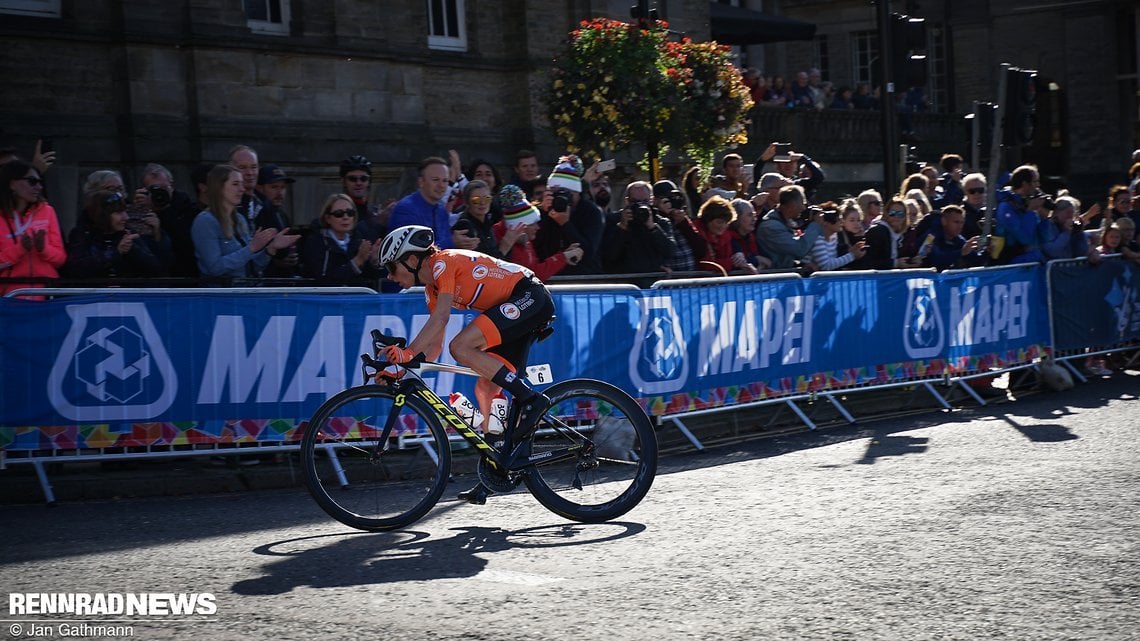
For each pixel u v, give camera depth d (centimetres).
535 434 831
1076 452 1018
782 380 1252
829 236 1386
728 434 1227
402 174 1914
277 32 1777
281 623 581
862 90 2975
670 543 740
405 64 1925
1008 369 1491
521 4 2083
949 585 625
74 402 947
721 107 1767
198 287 1028
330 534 798
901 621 568
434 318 813
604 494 830
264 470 1002
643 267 1257
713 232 1313
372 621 583
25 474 953
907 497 851
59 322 943
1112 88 3644
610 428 838
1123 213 1702
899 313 1362
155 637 562
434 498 824
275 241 1045
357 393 832
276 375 998
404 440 855
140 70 1616
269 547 754
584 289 1095
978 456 1017
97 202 1016
